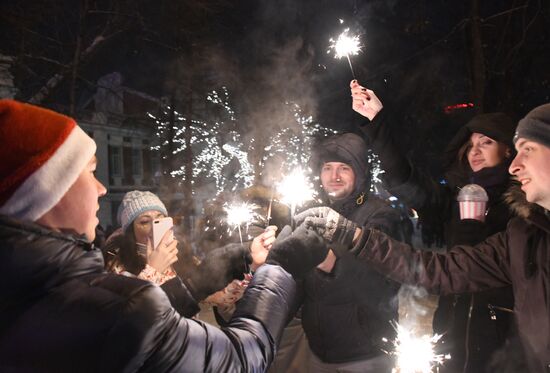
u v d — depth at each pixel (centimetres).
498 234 200
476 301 229
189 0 1431
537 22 1160
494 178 261
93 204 124
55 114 117
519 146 172
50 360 106
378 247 207
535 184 167
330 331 265
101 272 121
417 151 1457
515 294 183
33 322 107
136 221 265
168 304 117
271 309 149
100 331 107
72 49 1400
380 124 279
